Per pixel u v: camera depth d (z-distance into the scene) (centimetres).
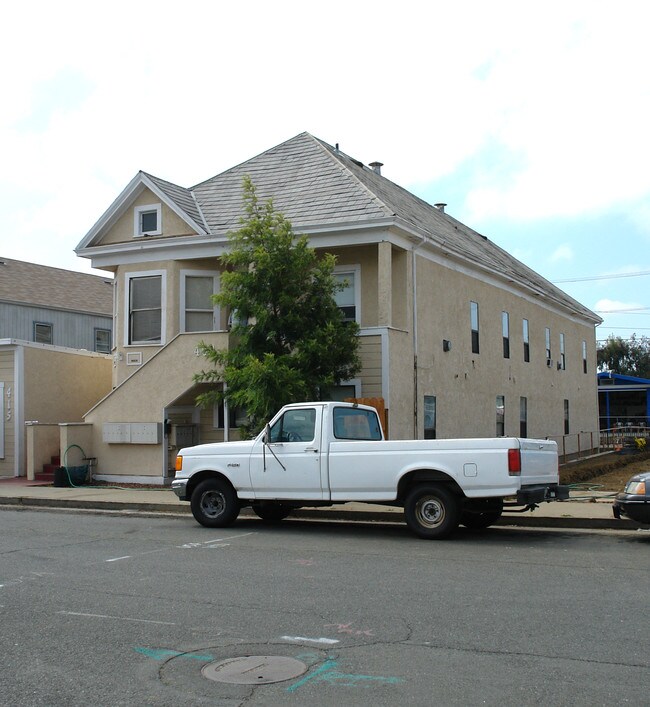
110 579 874
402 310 1994
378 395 1845
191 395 2017
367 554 1025
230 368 1592
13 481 2089
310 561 977
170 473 1975
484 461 1095
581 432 3644
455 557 997
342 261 2041
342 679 545
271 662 584
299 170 2231
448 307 2256
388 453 1154
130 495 1712
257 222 1659
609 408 5309
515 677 543
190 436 2053
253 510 1430
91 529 1281
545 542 1116
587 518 1262
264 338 1645
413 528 1150
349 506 1484
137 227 2148
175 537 1188
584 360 3819
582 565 937
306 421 1226
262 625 682
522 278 2914
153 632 665
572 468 2509
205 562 974
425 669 562
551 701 500
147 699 514
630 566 929
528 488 1109
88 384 2466
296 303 1653
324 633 656
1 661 594
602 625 670
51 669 575
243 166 2377
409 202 2655
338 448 1189
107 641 641
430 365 2106
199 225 2072
